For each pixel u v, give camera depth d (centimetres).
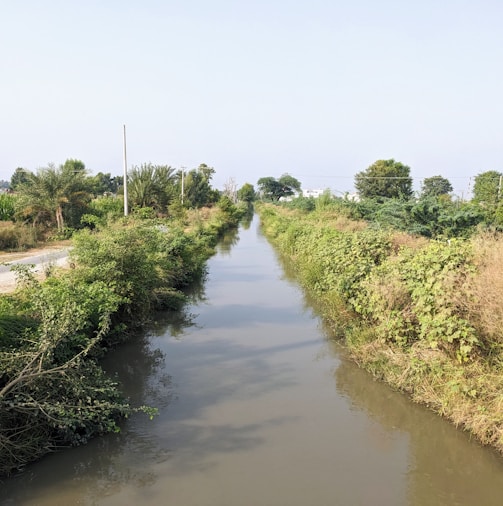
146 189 2947
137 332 905
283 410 593
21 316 635
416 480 450
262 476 452
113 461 474
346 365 747
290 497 421
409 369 636
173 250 1403
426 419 564
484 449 492
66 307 563
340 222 1858
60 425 460
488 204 1562
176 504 412
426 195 1464
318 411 592
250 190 9525
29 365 467
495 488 441
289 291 1340
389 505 413
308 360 775
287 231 2208
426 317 621
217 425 552
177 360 771
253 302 1198
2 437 444
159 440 515
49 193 2181
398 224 1338
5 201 2198
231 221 4106
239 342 868
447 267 639
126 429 538
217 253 2259
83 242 923
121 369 729
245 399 624
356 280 886
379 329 716
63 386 498
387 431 543
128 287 871
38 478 445
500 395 506
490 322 564
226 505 410
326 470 463
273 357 788
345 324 880
